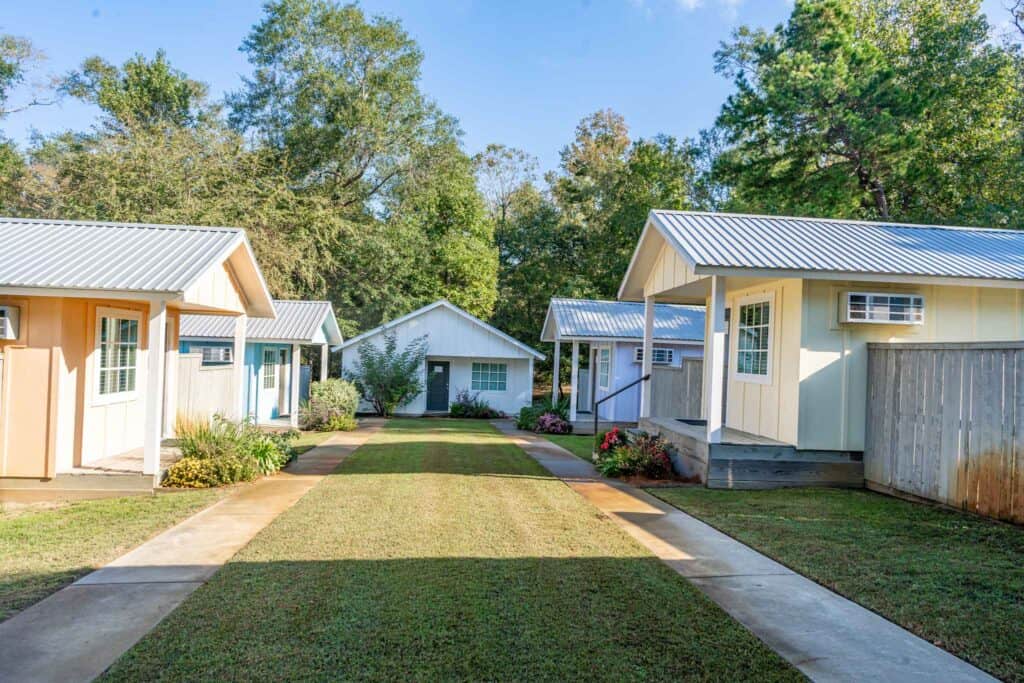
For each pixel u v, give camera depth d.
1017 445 5.77
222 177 22.31
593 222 31.69
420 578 4.38
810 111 17.83
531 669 3.11
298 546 5.15
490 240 31.41
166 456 8.73
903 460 7.27
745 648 3.35
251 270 10.16
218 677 3.00
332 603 3.92
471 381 23.84
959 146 19.50
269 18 26.67
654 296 11.20
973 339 7.99
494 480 8.33
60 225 9.29
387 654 3.24
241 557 4.86
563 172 35.53
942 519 6.12
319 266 25.25
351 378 23.03
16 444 7.33
